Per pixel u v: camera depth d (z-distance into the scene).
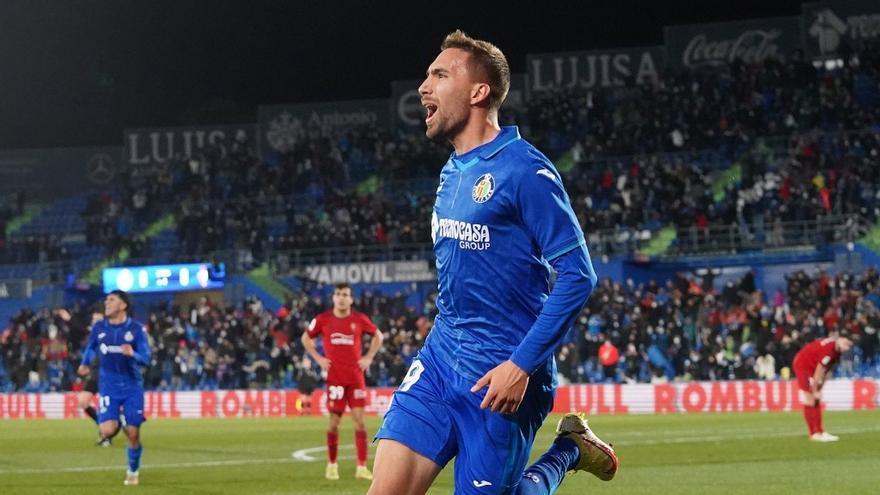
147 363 31.78
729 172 93.81
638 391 69.19
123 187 111.12
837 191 85.38
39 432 59.19
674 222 88.88
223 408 77.81
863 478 28.97
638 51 104.69
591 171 98.31
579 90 105.69
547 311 10.88
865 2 97.00
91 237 107.69
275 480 31.52
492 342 11.44
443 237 11.70
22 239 108.19
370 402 74.12
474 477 11.41
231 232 104.31
